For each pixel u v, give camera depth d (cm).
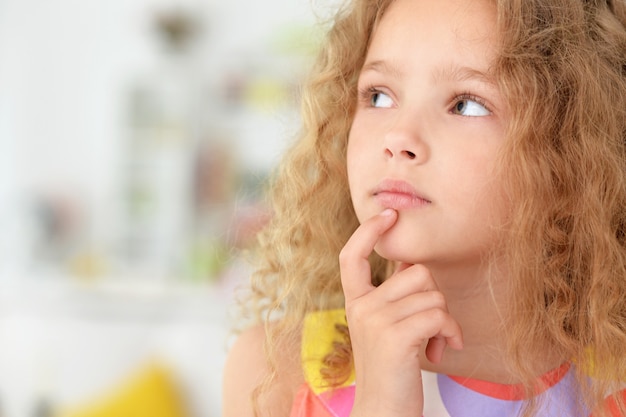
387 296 80
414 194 79
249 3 356
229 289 275
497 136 80
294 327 99
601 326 86
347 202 104
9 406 253
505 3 80
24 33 361
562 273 87
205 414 256
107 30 360
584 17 89
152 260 343
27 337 268
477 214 80
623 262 89
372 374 79
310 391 93
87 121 361
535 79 82
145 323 281
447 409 87
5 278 322
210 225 335
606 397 85
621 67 91
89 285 308
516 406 86
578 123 86
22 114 362
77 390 256
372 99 88
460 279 86
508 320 86
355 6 101
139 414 241
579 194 86
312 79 105
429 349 82
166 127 350
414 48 81
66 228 356
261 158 334
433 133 80
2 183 360
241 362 101
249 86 340
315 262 104
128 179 350
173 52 354
